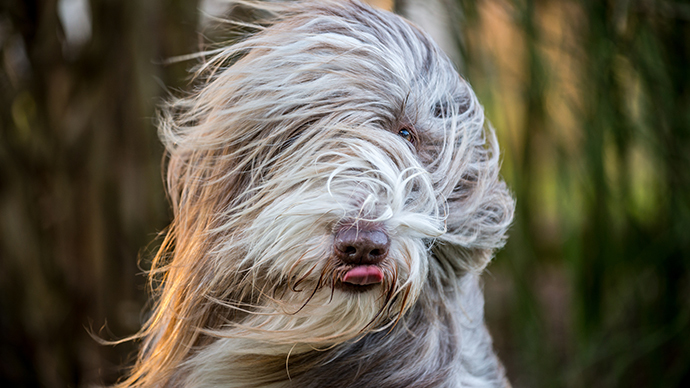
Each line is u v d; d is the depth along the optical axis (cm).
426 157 142
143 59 287
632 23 307
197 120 163
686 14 302
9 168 320
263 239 129
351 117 131
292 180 128
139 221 293
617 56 311
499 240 161
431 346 152
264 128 138
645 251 338
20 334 323
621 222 342
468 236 150
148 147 289
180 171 161
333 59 136
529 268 337
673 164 324
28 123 327
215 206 142
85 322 320
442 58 159
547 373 338
